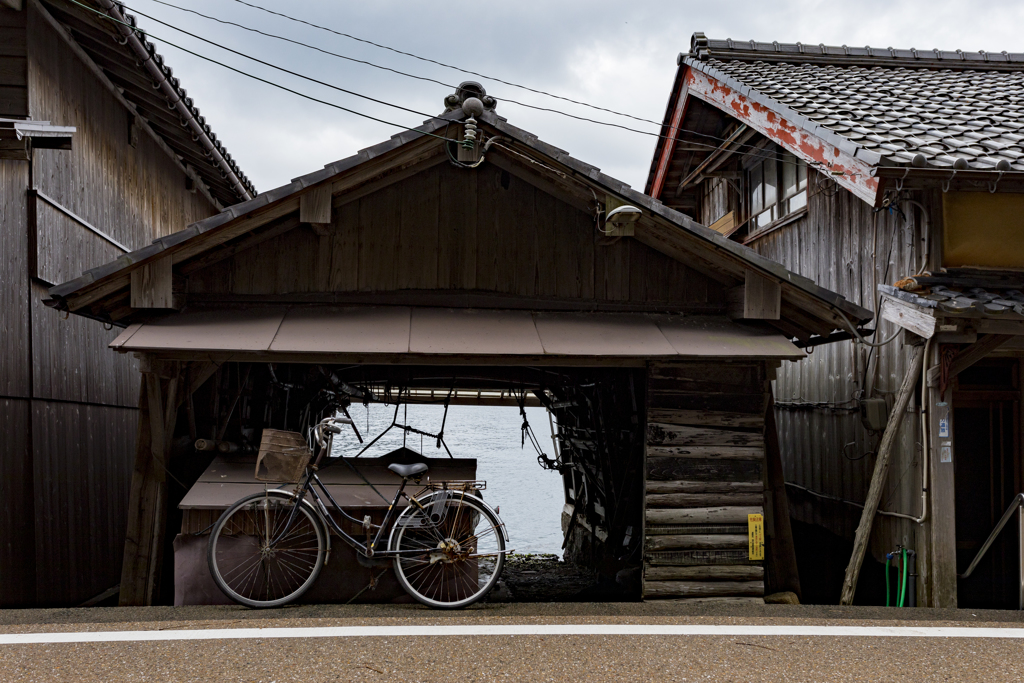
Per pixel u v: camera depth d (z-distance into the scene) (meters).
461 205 6.75
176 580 5.61
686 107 11.72
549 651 4.12
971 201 6.96
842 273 8.77
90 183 9.04
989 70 11.71
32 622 4.70
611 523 9.21
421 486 6.03
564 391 10.62
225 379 7.62
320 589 5.68
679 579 6.23
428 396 12.73
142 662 3.85
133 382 10.70
